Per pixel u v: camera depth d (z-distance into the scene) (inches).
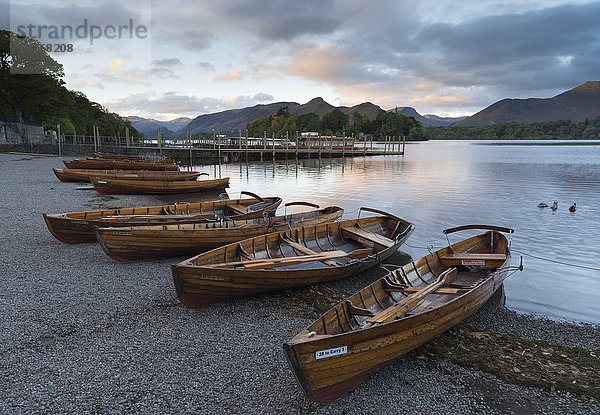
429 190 1321.4
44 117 2751.0
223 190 1274.6
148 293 394.6
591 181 1546.5
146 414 221.9
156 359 277.4
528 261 577.0
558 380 267.6
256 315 359.9
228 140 3442.4
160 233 481.1
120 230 457.7
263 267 394.3
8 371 255.3
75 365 265.4
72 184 1186.6
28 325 317.7
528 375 274.5
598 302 435.5
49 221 523.5
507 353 307.3
